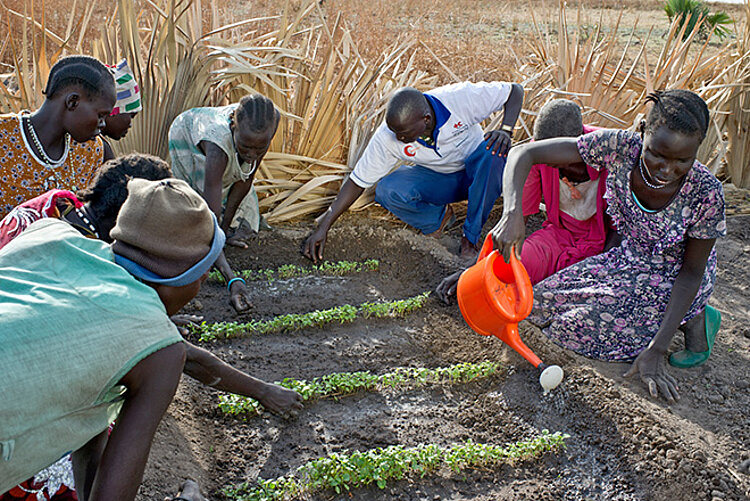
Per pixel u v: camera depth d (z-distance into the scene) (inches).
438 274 198.2
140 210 75.2
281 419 138.7
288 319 167.8
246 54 209.9
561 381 149.3
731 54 272.1
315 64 244.5
